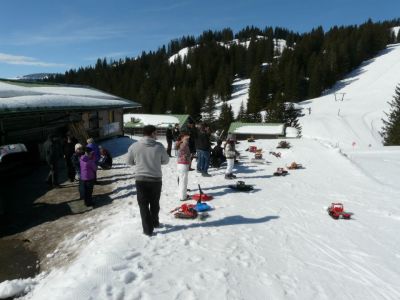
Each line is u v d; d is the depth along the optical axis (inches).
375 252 260.8
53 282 210.5
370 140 2449.6
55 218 356.8
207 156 515.5
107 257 210.7
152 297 174.6
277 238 277.6
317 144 1006.4
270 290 193.5
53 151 466.6
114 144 935.0
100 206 386.6
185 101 4207.7
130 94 4840.1
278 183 496.1
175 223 298.2
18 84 804.6
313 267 228.8
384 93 3973.9
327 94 4463.6
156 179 252.7
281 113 2851.9
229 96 4862.2
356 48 5600.4
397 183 573.3
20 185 485.7
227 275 205.6
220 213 335.0
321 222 327.0
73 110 708.0
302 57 5388.8
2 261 266.7
